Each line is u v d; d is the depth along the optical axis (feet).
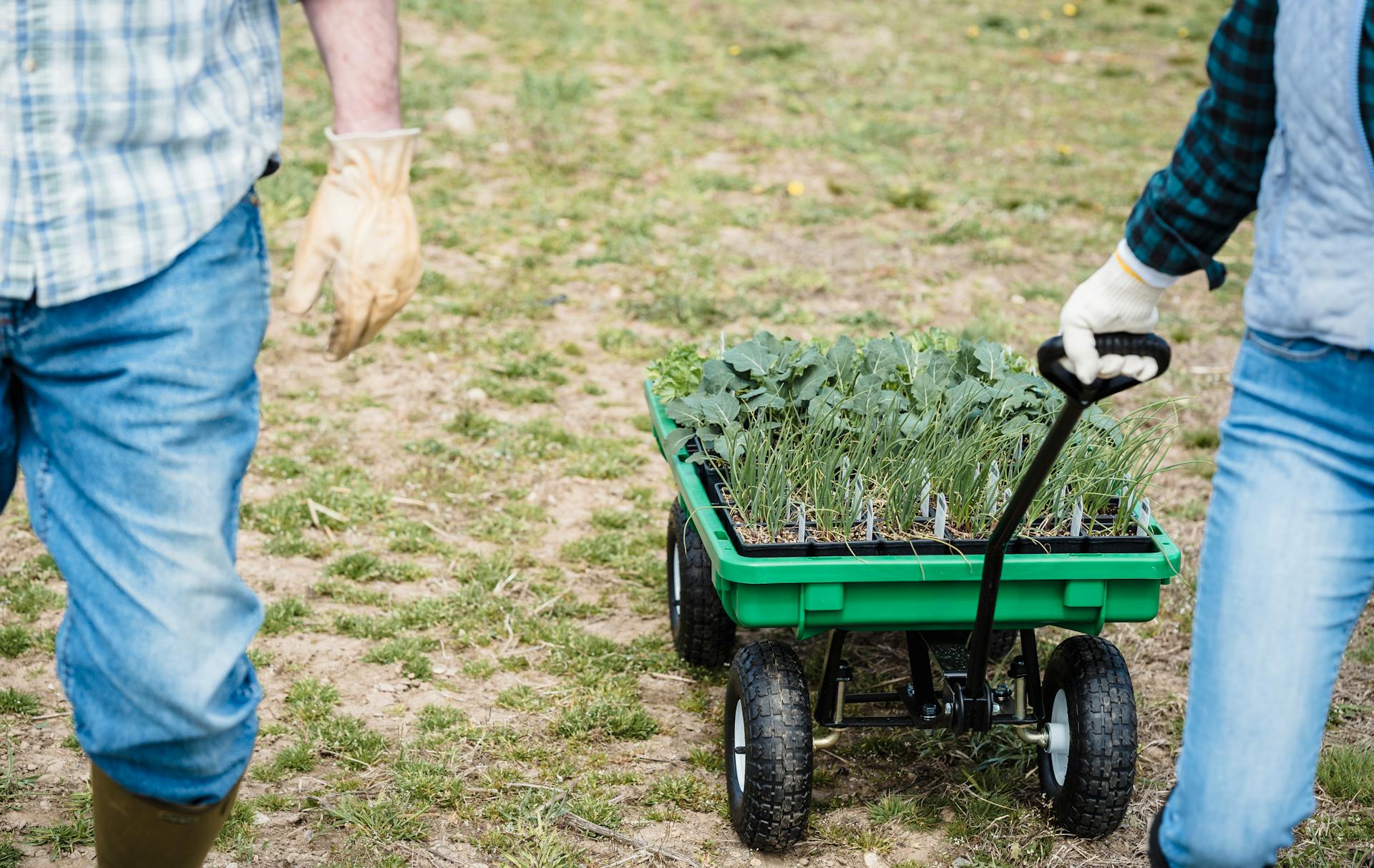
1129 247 7.43
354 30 7.20
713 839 10.43
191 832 7.45
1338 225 6.29
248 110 7.01
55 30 6.18
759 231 25.91
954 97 35.09
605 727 11.87
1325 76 6.12
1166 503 16.63
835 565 9.36
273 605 13.69
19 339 6.63
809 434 11.01
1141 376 7.61
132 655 6.70
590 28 39.73
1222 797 6.64
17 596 13.46
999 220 26.96
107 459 6.70
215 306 6.79
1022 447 11.27
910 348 12.23
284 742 11.51
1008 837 10.47
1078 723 10.01
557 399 18.98
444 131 30.25
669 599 13.80
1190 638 13.71
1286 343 6.60
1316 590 6.51
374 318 7.38
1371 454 6.50
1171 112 34.91
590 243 24.93
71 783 10.77
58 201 6.34
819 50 38.86
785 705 9.89
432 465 16.92
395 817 10.40
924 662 10.64
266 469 16.47
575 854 10.14
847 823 10.68
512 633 13.47
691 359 12.73
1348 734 12.09
